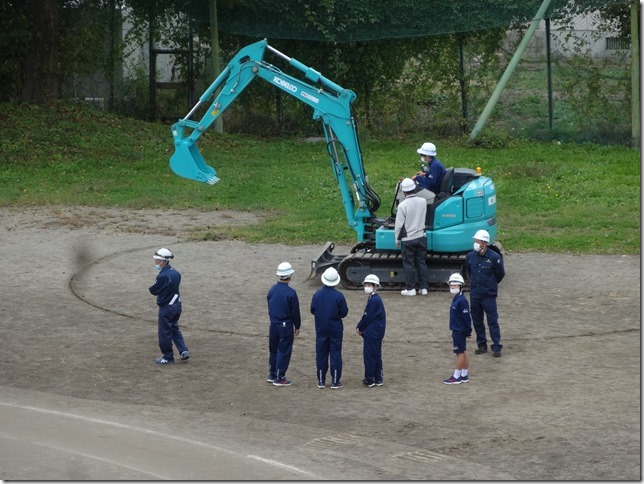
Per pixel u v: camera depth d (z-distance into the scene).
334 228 36.34
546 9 48.50
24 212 39.62
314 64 54.91
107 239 35.38
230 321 25.50
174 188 43.53
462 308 20.22
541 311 25.95
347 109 29.42
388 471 15.69
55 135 49.41
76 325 25.23
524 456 16.25
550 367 21.36
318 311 20.31
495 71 52.78
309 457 16.41
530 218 37.09
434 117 54.84
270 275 30.33
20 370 21.77
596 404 18.78
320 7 52.94
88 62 54.91
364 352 20.36
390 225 29.22
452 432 17.55
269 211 39.78
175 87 56.47
